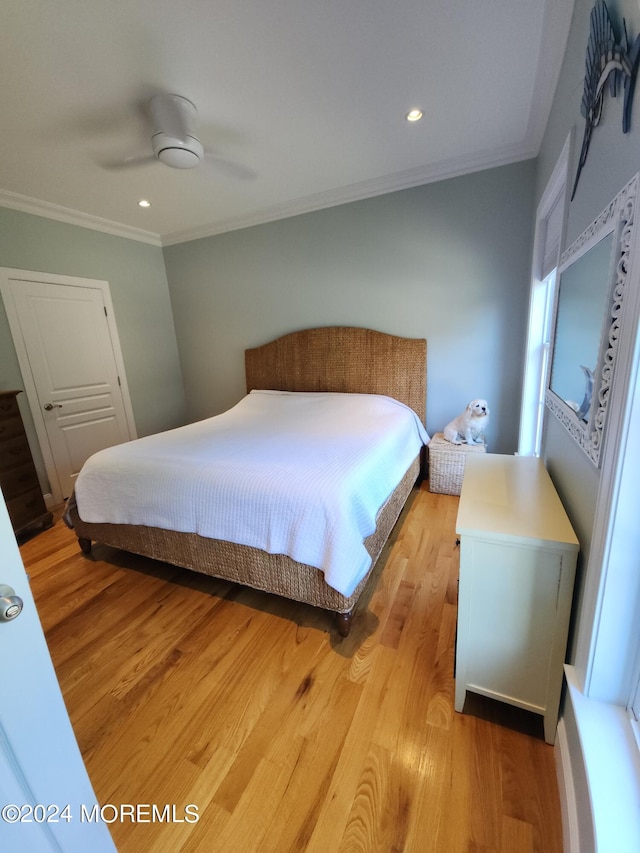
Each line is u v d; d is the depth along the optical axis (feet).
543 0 4.38
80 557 7.57
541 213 6.79
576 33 4.00
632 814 2.16
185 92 5.68
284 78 5.49
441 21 4.62
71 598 6.26
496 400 9.57
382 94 5.96
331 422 8.68
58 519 9.37
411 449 8.82
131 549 6.81
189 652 5.02
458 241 9.09
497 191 8.48
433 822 3.10
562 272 4.39
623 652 2.56
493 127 7.08
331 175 8.84
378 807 3.22
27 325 9.55
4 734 1.97
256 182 8.94
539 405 7.96
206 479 5.70
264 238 11.44
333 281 10.80
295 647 5.02
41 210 9.57
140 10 4.21
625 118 2.34
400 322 10.21
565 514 3.75
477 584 3.60
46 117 6.00
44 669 2.14
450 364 9.88
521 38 4.91
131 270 12.16
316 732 3.89
